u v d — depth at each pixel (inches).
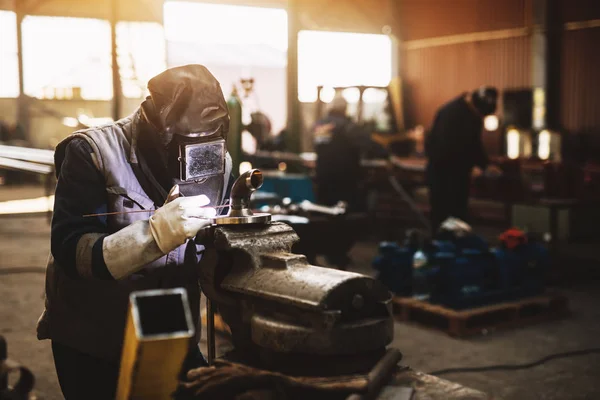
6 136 631.2
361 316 57.4
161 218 60.2
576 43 474.0
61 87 733.3
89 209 67.4
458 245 207.0
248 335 61.8
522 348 173.3
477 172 341.4
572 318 202.8
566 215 330.3
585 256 295.6
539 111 488.4
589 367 159.0
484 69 548.7
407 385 59.2
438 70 592.4
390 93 456.1
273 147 487.8
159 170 69.9
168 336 45.2
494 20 536.4
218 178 73.8
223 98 67.6
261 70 806.5
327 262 247.4
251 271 60.7
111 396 74.8
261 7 554.3
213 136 66.7
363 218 211.0
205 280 64.4
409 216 357.7
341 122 309.1
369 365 57.6
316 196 328.5
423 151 442.3
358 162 313.1
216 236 62.6
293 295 55.4
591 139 460.1
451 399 56.2
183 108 64.2
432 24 593.3
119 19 673.6
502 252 199.5
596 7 459.8
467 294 190.2
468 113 269.1
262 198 249.0
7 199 523.2
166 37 627.8
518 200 326.3
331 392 52.7
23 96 674.2
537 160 378.6
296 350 54.8
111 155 68.4
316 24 589.6
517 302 196.4
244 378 54.3
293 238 65.5
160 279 71.9
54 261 72.7
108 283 70.6
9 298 219.8
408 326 192.2
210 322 73.1
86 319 72.0
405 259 202.2
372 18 613.0
